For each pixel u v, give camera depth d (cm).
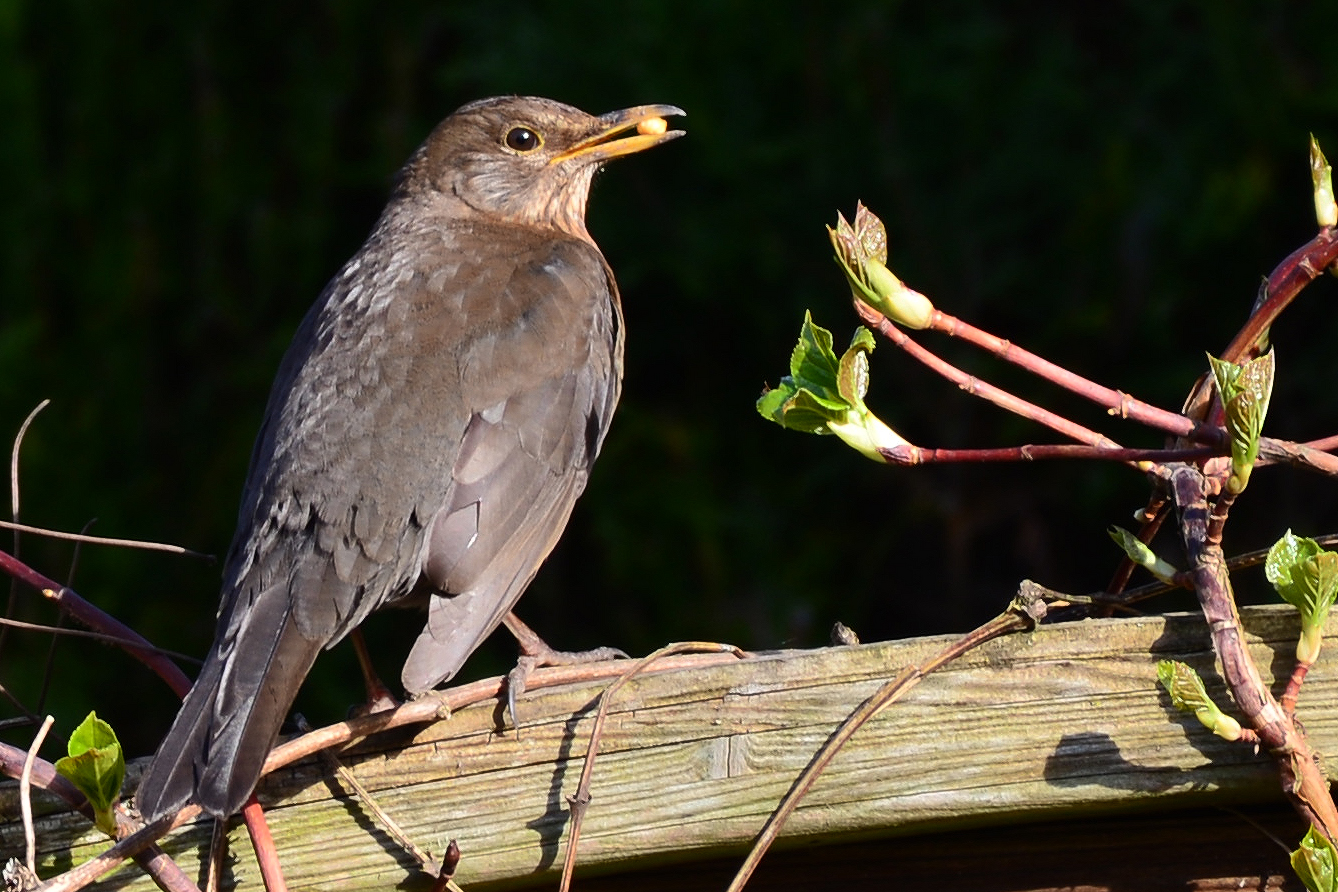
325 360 618
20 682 998
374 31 1137
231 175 1116
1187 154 1019
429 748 458
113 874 466
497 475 607
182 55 1127
